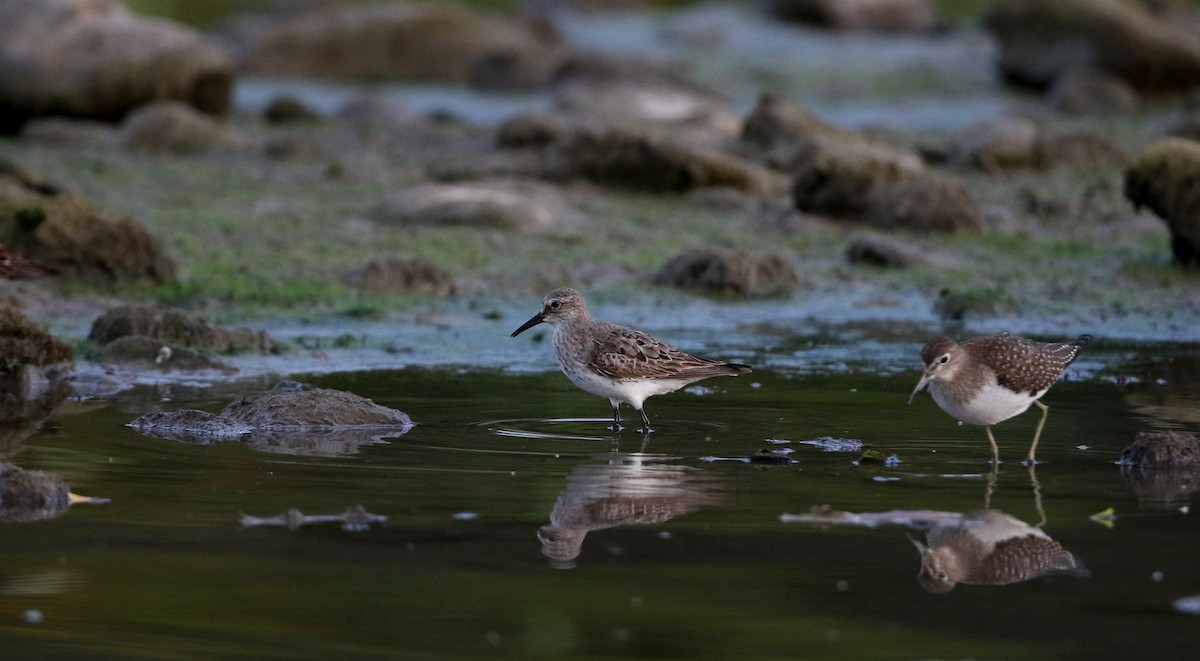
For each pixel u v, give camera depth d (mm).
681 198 27672
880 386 15438
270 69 50094
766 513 10531
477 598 8812
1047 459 12234
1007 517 10430
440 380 15641
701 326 19125
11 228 19672
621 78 46344
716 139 33250
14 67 34219
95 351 16266
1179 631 8305
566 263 22625
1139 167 22094
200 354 15977
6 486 10617
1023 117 38812
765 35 55156
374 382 15445
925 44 53875
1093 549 9711
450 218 24859
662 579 9141
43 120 34375
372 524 10203
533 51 49094
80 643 8148
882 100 45000
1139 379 15633
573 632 8258
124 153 31719
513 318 19594
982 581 9109
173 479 11344
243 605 8695
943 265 22953
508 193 25781
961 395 11859
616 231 24922
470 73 50969
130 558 9469
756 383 15602
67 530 10023
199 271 21156
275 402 13391
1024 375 11875
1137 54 42656
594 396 14969
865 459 12203
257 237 23516
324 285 20734
